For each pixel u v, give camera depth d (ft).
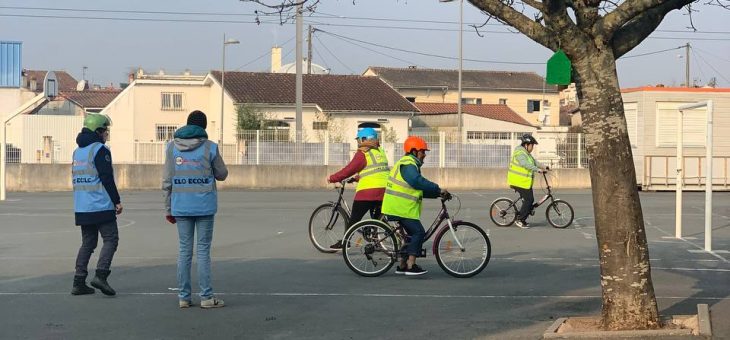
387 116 157.58
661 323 22.44
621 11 21.24
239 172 94.02
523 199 51.08
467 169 96.37
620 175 21.84
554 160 97.40
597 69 21.56
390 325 24.41
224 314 25.76
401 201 32.50
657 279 32.68
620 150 21.71
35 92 174.81
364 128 37.24
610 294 22.38
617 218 21.91
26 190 91.20
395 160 97.50
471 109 184.96
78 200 28.22
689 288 30.63
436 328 24.03
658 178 89.97
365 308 26.78
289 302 27.71
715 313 25.25
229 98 151.74
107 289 28.48
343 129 139.03
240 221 55.42
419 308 26.86
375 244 32.86
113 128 158.71
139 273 33.50
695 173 90.17
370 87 166.30
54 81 83.30
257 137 95.35
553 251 40.86
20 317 25.20
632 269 22.04
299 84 97.91
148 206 68.54
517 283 31.65
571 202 73.61
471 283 31.63
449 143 96.94
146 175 93.09
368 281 31.91
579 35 21.56
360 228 33.01
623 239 21.97
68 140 101.91
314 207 67.62
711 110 41.22
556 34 21.74
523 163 50.75
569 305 27.40
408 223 32.63
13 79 141.59
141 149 95.20
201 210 26.03
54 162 98.37
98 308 26.55
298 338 22.85
